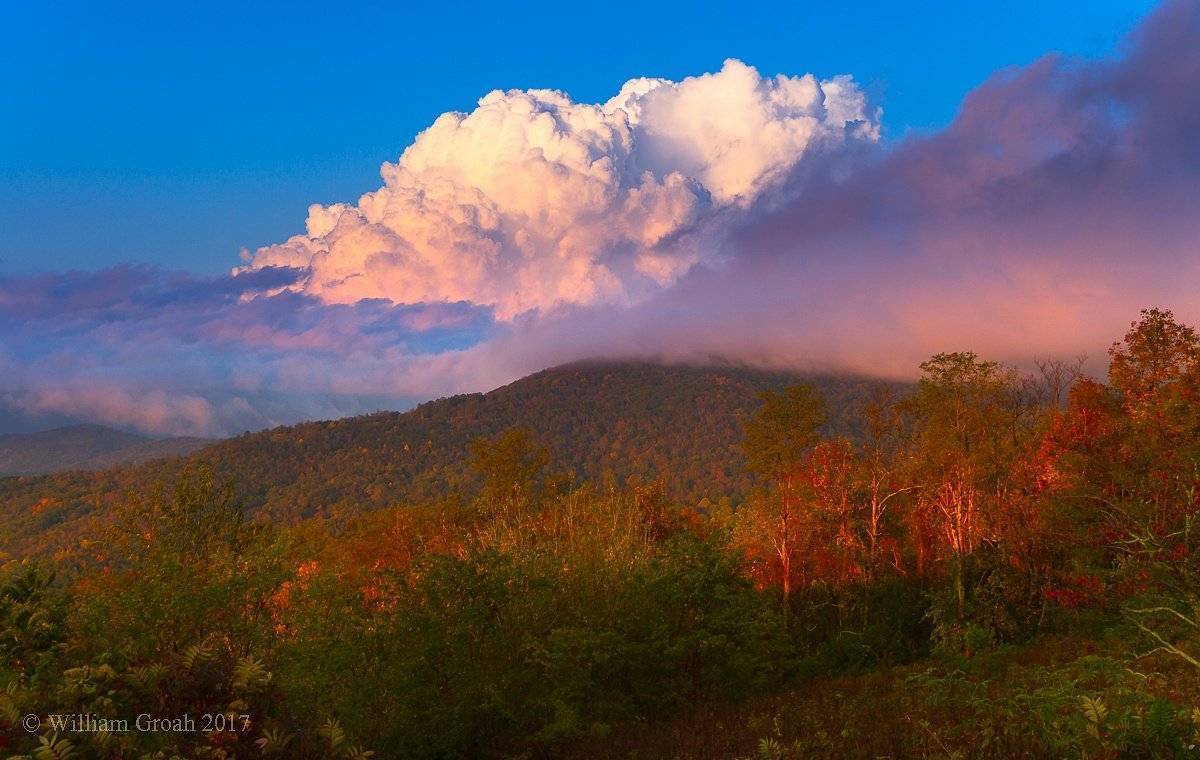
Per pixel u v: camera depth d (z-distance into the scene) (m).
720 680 15.93
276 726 4.89
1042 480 28.83
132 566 10.71
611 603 16.48
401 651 12.70
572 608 16.19
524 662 14.19
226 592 9.44
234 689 5.05
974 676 10.93
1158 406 24.69
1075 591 24.05
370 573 13.95
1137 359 27.73
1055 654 18.05
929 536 39.50
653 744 11.58
